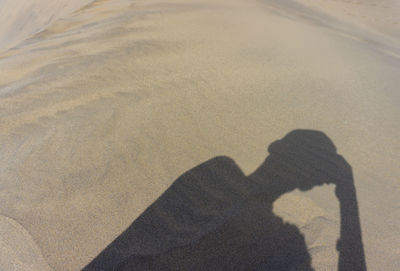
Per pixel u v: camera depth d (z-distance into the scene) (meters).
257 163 1.98
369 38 6.54
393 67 4.14
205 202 1.65
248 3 6.38
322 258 1.43
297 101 2.75
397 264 1.44
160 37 3.78
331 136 2.36
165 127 2.17
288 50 3.87
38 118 2.19
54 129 2.07
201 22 4.43
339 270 1.40
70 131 2.05
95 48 3.50
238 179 1.84
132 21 4.41
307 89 2.98
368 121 2.63
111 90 2.56
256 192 1.76
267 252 1.43
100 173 1.74
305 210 1.68
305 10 8.02
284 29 4.73
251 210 1.63
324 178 1.93
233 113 2.44
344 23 7.66
